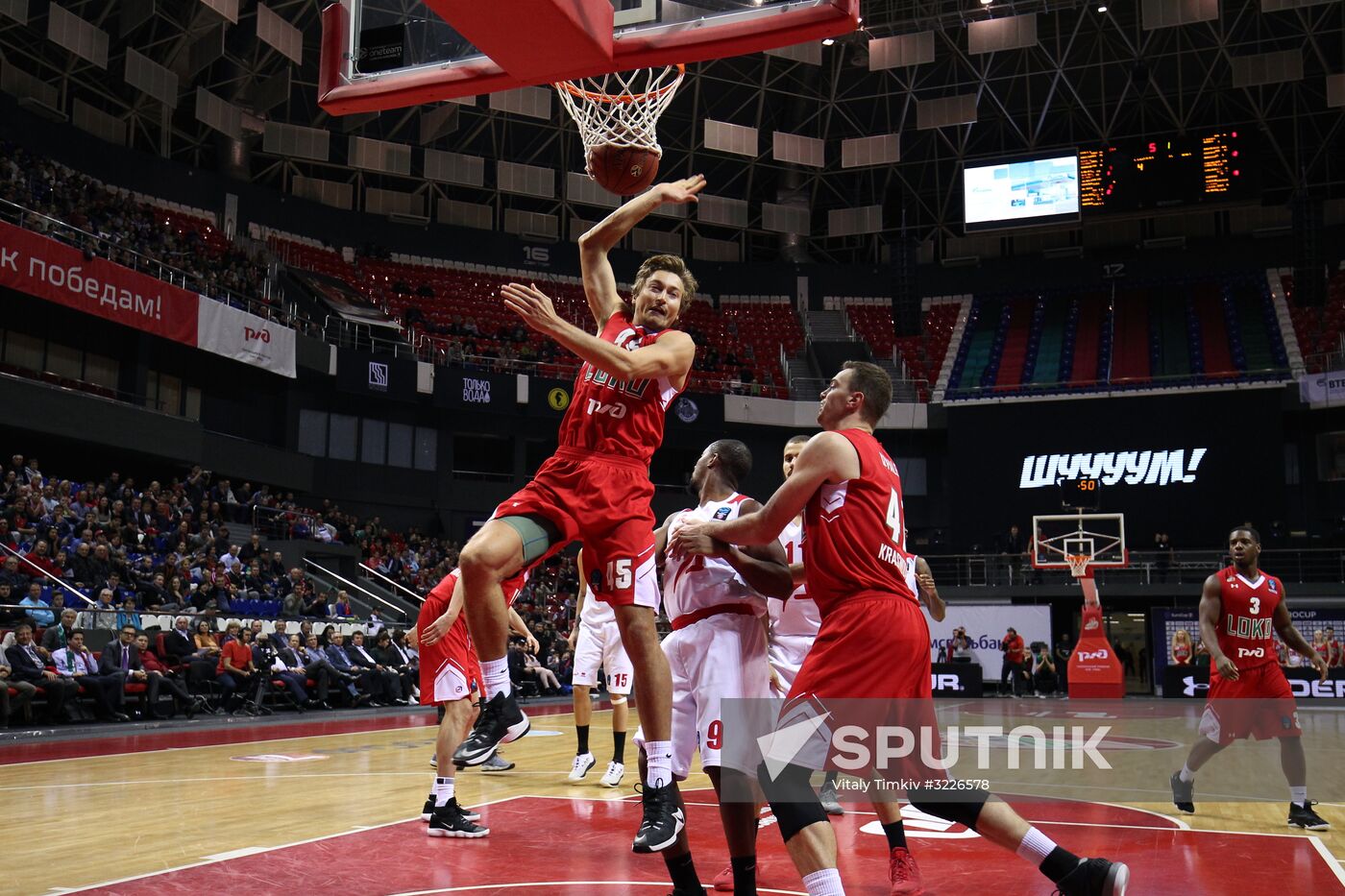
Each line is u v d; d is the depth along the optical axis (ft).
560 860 13.65
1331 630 62.39
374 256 89.61
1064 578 73.67
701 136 96.43
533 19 10.33
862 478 9.84
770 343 95.96
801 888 12.05
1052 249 99.09
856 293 100.68
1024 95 94.73
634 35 11.34
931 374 92.17
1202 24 84.48
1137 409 80.69
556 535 10.84
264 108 81.66
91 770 24.56
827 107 95.40
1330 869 13.30
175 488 57.26
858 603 9.55
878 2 84.43
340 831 15.93
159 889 11.69
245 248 79.56
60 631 36.45
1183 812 18.47
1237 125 91.15
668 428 85.81
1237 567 18.30
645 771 11.51
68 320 63.41
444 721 15.83
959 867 13.51
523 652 58.44
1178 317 90.74
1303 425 80.12
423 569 72.08
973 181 90.74
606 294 12.11
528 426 84.58
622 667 21.95
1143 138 89.97
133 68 68.54
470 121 90.84
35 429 54.29
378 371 75.56
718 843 15.23
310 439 76.64
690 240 101.65
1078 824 17.03
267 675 43.47
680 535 10.50
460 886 11.94
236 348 65.62
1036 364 89.35
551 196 92.38
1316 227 83.71
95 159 72.84
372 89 12.32
